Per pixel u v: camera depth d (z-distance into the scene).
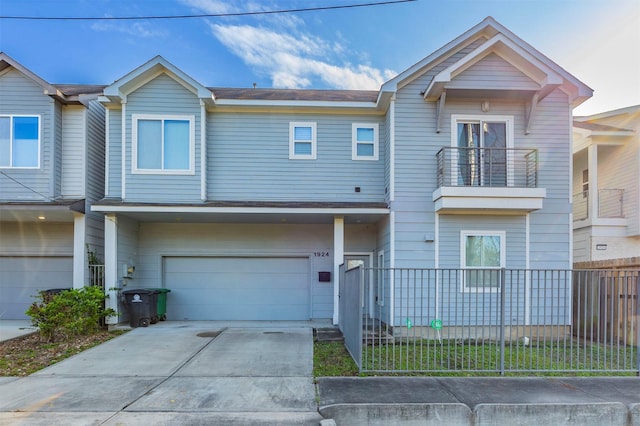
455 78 8.67
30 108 9.48
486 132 9.02
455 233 8.75
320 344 7.47
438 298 8.57
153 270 10.51
